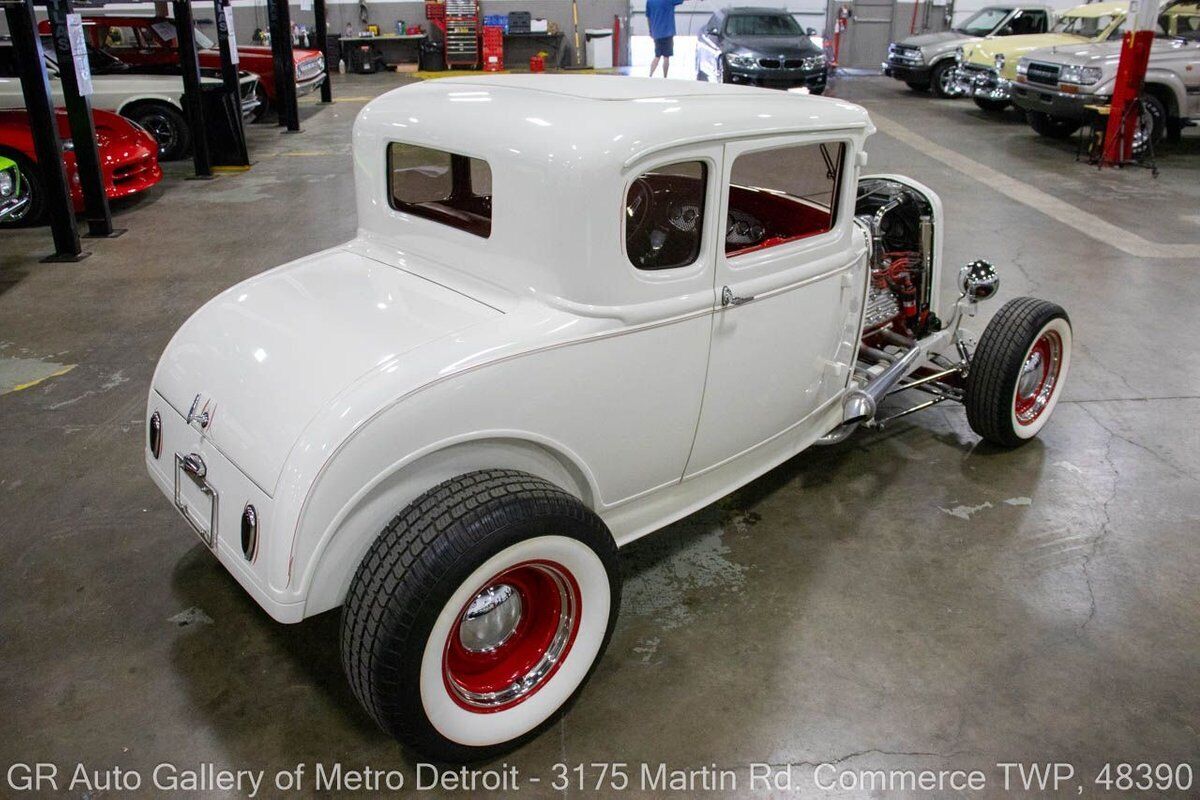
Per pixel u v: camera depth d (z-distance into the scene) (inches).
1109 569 116.1
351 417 73.7
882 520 126.5
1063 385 160.6
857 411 121.3
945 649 101.4
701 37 616.7
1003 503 130.9
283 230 275.4
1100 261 245.8
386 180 103.2
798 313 106.3
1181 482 137.1
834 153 105.1
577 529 80.7
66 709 91.0
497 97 93.2
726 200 91.5
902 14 754.8
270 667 97.4
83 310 204.1
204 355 91.0
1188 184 342.6
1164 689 96.0
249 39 725.3
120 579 110.8
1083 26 494.6
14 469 134.8
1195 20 394.0
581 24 759.7
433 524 73.7
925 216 141.9
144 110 379.2
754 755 87.1
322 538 74.0
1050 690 95.7
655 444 96.3
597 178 79.0
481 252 90.4
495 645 84.5
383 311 89.4
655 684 95.7
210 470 82.9
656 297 88.2
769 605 108.3
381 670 72.9
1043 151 408.5
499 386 79.6
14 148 273.6
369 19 740.0
